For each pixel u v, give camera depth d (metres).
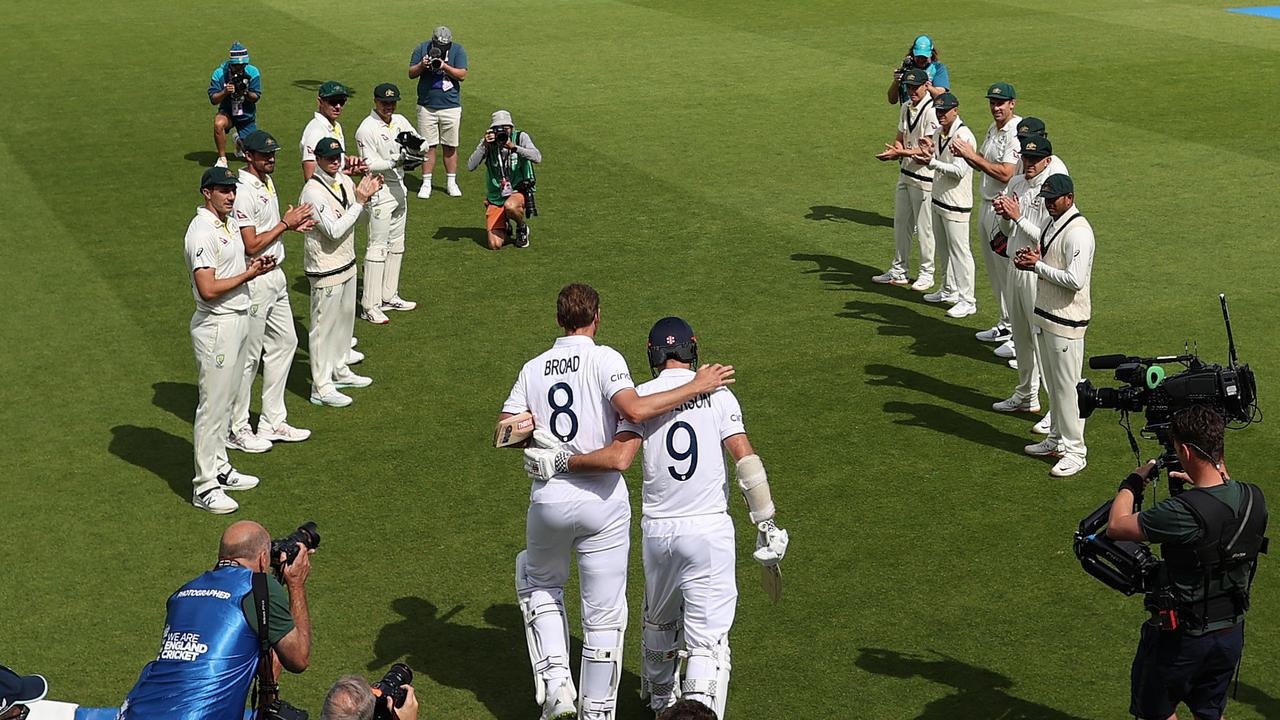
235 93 15.82
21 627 6.92
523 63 22.03
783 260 13.02
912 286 12.38
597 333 11.08
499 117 13.03
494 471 8.78
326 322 9.76
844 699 6.32
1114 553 5.62
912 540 7.83
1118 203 14.59
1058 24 25.66
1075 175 15.66
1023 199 9.13
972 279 11.62
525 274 12.66
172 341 11.10
